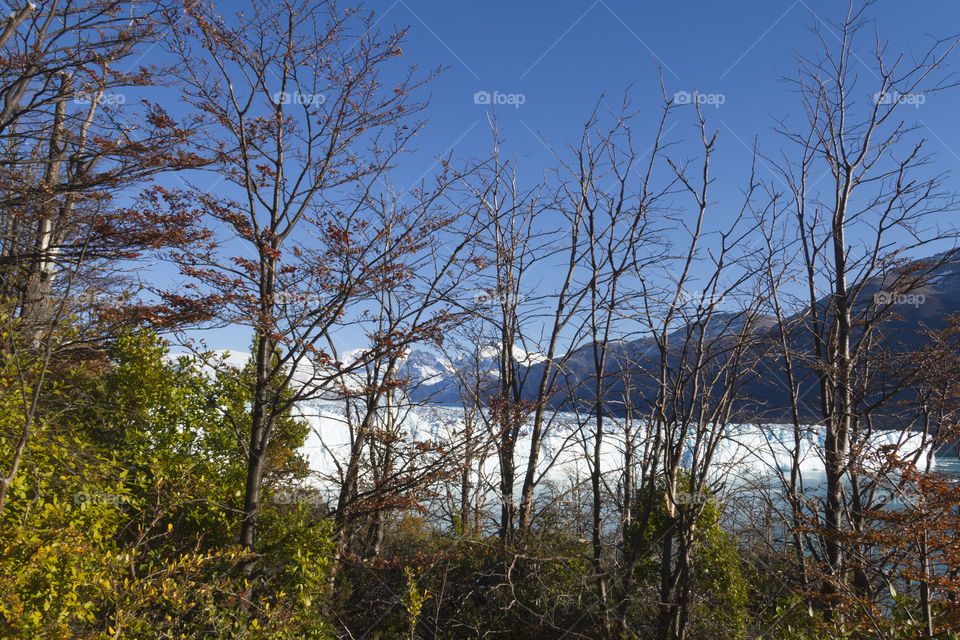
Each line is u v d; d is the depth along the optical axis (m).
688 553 9.14
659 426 9.84
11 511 5.45
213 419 9.45
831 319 11.88
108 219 8.61
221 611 6.49
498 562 10.42
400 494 9.76
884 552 8.72
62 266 9.59
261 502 9.80
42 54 10.24
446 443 9.83
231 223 8.30
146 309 7.95
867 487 9.88
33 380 6.29
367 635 9.41
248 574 7.81
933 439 9.02
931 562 6.90
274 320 8.24
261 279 8.50
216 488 8.98
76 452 6.19
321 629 7.54
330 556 8.87
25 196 10.42
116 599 5.51
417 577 9.91
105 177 10.55
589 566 10.87
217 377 9.52
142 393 8.30
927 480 6.06
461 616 9.83
